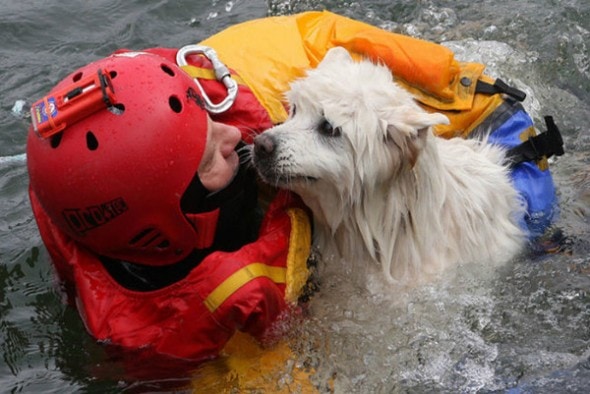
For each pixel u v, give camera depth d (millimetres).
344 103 4242
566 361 4402
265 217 4352
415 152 4281
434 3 7672
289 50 5043
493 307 4668
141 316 4102
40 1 7859
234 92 4441
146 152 3801
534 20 7367
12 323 4645
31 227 5434
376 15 7551
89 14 7695
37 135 3867
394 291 4637
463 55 6852
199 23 7570
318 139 4297
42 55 7184
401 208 4555
